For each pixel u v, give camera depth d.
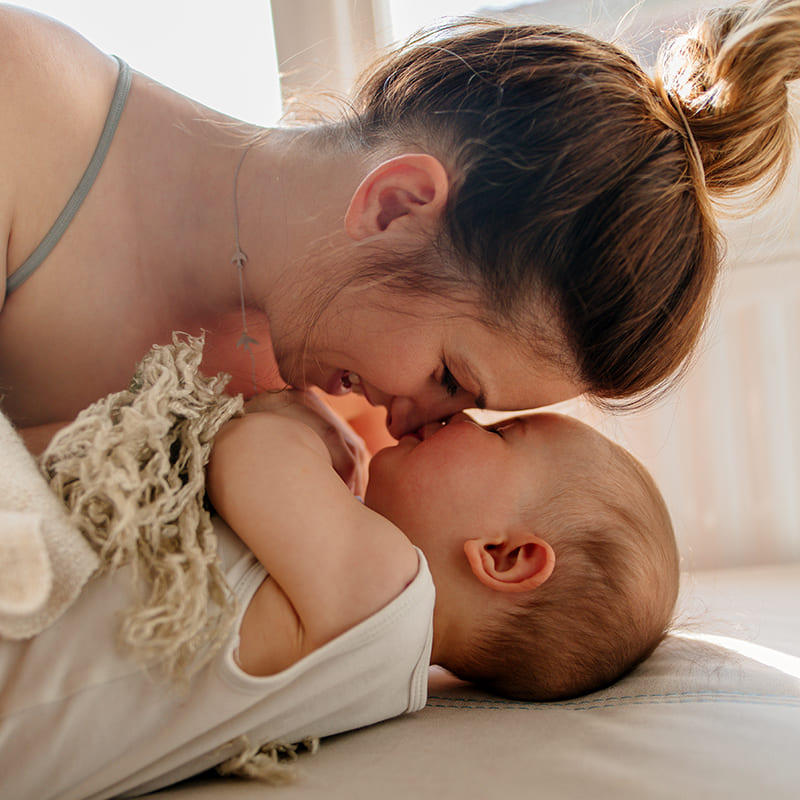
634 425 1.62
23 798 0.57
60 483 0.63
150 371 0.72
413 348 0.82
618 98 0.80
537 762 0.59
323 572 0.65
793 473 1.61
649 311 0.79
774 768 0.56
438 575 0.83
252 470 0.68
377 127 0.87
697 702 0.71
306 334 0.87
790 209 1.44
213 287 0.91
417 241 0.80
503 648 0.82
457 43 0.87
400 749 0.64
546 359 0.80
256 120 1.45
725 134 0.84
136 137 0.89
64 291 0.86
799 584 1.39
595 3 1.49
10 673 0.59
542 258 0.77
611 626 0.83
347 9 1.42
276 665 0.64
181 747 0.60
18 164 0.81
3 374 0.89
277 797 0.56
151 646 0.59
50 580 0.55
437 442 0.86
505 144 0.79
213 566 0.64
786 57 0.82
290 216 0.88
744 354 1.61
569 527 0.84
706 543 1.64
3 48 0.80
